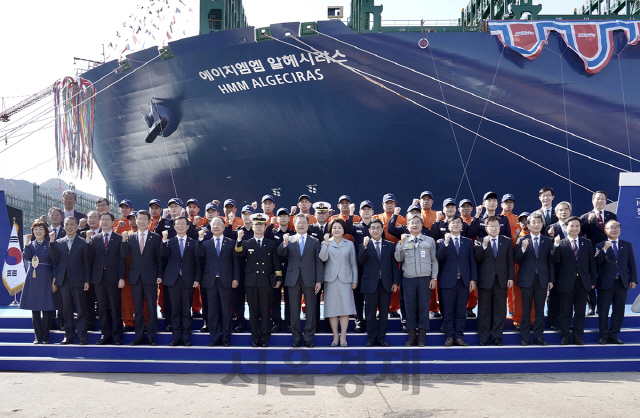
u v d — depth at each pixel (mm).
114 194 20828
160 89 16891
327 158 16891
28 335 7164
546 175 16812
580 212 17172
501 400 5059
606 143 16406
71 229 6988
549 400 5039
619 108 16109
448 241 6742
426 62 15727
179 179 18672
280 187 17703
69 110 17391
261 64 15578
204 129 17219
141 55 16562
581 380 5918
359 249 6992
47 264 6953
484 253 6789
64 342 6875
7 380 5996
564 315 6754
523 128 16328
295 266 6852
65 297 6887
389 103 15898
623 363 6379
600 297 6836
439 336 7004
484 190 16984
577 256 6805
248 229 7801
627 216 9148
